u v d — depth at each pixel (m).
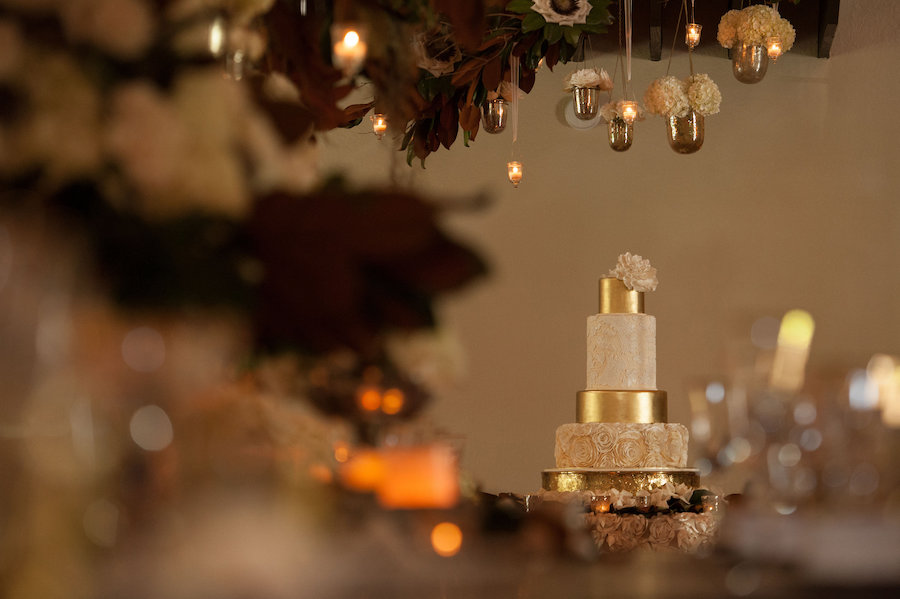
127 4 0.66
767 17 4.18
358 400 0.75
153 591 0.60
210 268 0.66
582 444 4.26
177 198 0.66
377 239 0.69
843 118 7.21
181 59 0.69
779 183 7.19
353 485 0.73
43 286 0.62
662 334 7.11
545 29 1.85
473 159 7.17
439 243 0.72
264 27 1.05
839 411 0.87
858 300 7.11
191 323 0.65
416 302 0.73
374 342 0.73
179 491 0.64
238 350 0.70
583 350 7.13
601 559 0.82
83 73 0.65
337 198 0.70
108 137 0.64
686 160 7.21
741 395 0.89
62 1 0.65
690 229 7.19
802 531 0.80
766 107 7.22
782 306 7.11
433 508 0.74
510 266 7.14
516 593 0.68
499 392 7.09
